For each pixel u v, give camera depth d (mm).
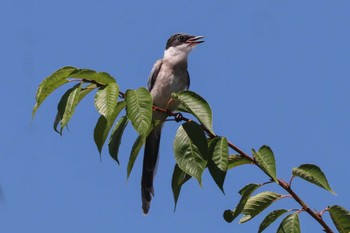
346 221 7910
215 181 7871
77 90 7969
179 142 8008
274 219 8188
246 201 8234
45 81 8070
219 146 8039
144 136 7594
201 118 7992
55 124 8281
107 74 8164
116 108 8320
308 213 8039
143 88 7926
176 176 8484
